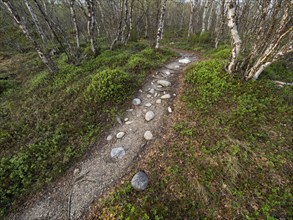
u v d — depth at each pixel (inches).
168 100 242.4
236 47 221.1
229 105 202.4
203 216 121.3
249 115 183.6
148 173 154.8
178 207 128.2
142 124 211.3
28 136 215.3
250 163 143.1
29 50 617.9
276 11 193.2
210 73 254.5
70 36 698.8
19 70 449.4
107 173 165.5
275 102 193.5
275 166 137.7
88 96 246.4
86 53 428.8
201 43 624.4
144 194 138.9
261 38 216.2
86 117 227.0
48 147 197.0
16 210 150.0
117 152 181.0
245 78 234.5
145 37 729.6
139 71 314.5
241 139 162.6
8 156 193.0
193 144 169.8
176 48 620.4
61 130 214.5
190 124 192.9
